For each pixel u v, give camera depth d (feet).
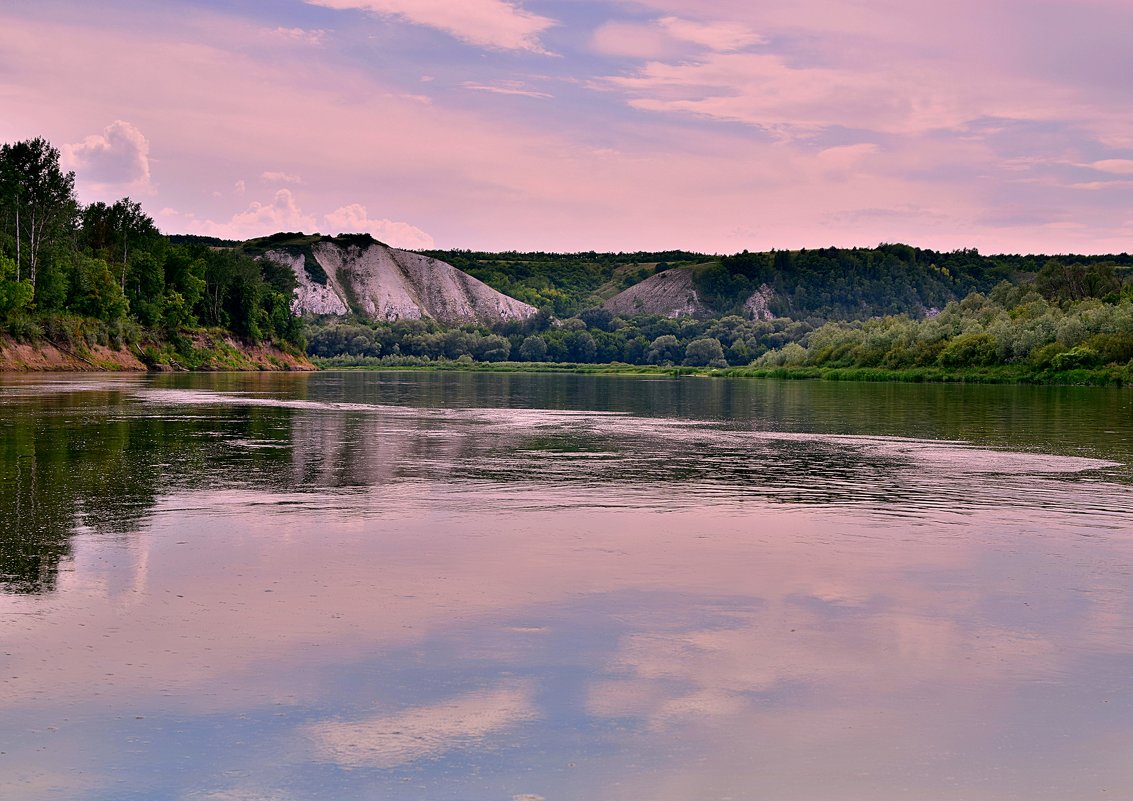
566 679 31.27
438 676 31.37
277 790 23.76
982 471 85.92
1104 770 25.13
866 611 39.27
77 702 28.89
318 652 33.50
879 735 27.20
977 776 24.73
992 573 45.93
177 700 29.12
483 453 100.22
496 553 49.70
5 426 123.24
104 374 387.14
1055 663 33.09
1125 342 351.46
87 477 77.15
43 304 439.63
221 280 597.52
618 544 52.29
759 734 27.22
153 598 40.09
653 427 138.82
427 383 375.45
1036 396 253.65
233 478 77.87
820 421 152.87
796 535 55.21
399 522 58.54
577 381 440.45
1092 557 49.57
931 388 321.73
